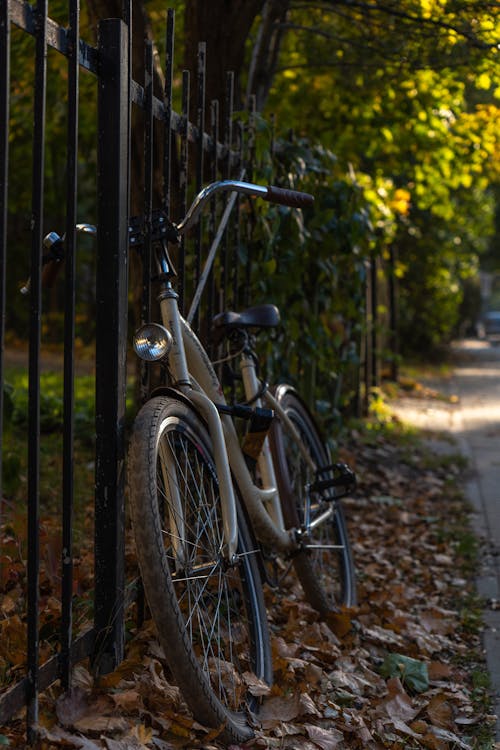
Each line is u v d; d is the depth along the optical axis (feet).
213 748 9.02
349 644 13.26
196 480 10.21
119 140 9.64
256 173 16.87
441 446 31.07
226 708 9.64
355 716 10.84
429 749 10.57
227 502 10.00
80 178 66.64
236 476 11.34
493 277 159.53
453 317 69.00
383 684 12.14
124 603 10.18
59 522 16.48
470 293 99.76
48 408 27.45
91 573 13.41
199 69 12.95
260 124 16.96
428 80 27.58
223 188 10.64
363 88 28.25
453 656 13.79
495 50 21.91
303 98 31.19
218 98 20.58
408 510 22.88
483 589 16.90
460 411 39.91
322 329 20.83
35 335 8.24
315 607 13.47
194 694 8.93
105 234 9.70
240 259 16.53
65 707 9.02
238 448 11.34
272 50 25.88
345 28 27.71
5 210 7.45
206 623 10.36
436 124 32.17
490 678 12.92
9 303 68.33
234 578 10.75
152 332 9.45
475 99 32.60
